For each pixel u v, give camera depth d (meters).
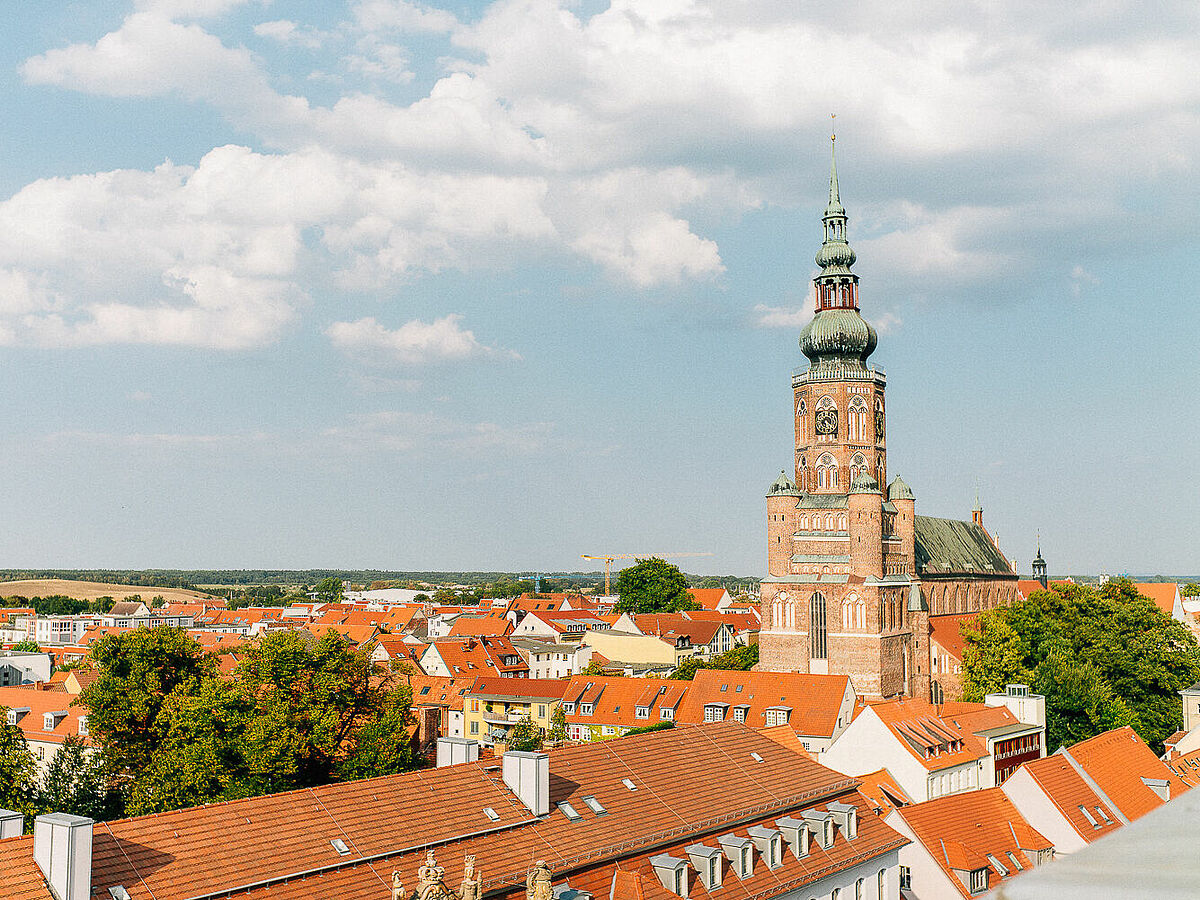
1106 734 94.25
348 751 95.94
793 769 68.88
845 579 161.38
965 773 103.81
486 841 50.94
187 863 42.66
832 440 169.25
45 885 38.72
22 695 142.50
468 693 167.25
